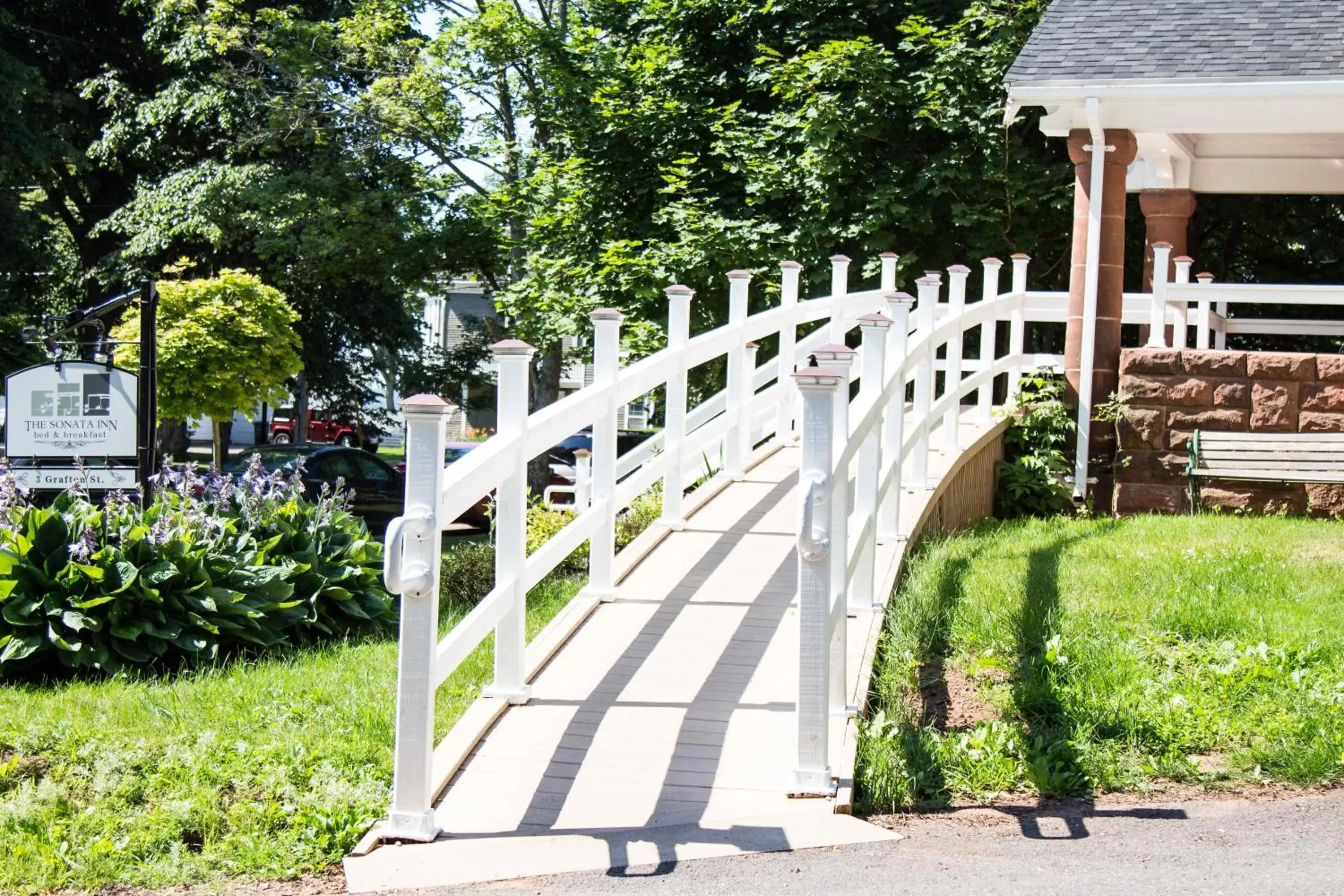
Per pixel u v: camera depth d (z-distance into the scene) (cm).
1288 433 1164
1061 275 1847
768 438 1484
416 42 2288
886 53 1641
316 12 2570
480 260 2419
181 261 1805
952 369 1104
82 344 1059
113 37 2698
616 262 1677
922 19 1720
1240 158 1527
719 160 1823
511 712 615
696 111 1836
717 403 1252
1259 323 1479
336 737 604
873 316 721
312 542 914
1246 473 1151
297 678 723
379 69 2348
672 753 567
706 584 811
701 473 1164
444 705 648
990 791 545
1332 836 488
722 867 468
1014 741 574
